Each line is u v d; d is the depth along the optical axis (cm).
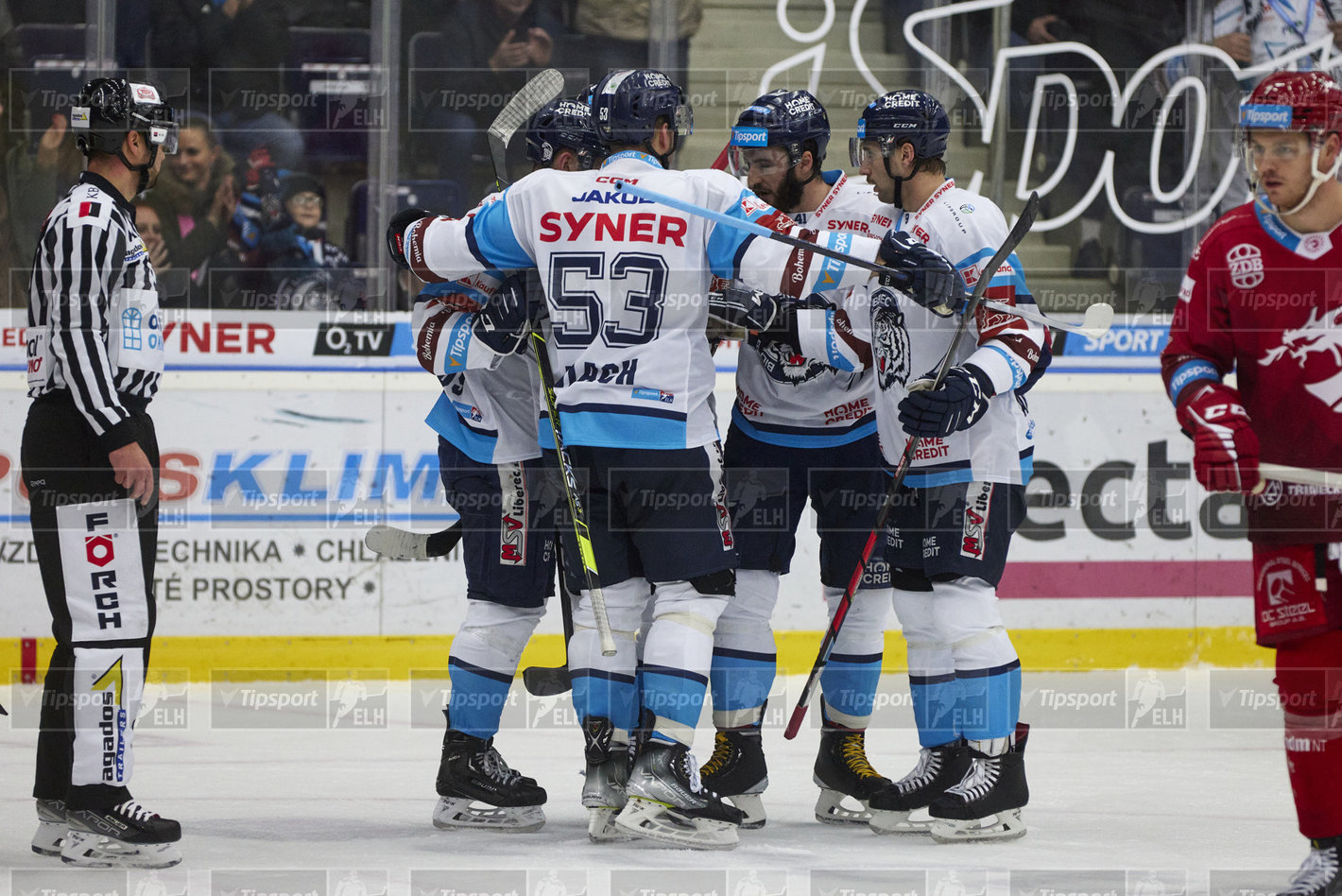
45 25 2195
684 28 2288
